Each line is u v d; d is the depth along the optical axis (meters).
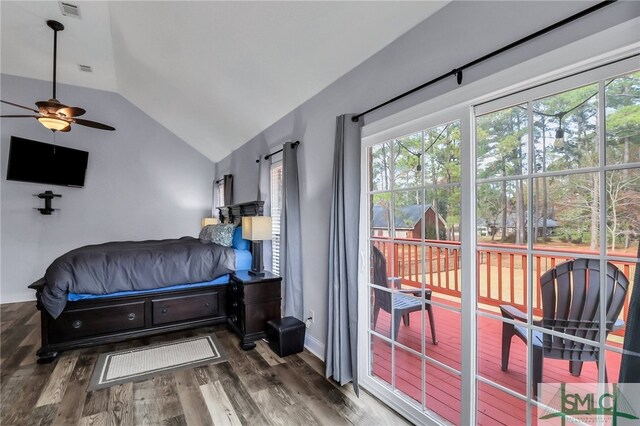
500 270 1.93
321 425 1.94
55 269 2.88
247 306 3.09
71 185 5.17
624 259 1.24
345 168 2.36
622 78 1.21
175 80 4.12
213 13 2.64
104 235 5.53
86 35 3.81
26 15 3.43
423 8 1.86
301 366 2.70
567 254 1.39
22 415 2.01
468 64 1.64
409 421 1.99
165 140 6.07
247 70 3.20
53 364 2.71
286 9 2.29
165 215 6.07
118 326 3.07
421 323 1.99
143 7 2.95
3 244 4.75
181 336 3.38
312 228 3.04
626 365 1.10
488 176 1.69
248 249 3.90
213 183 6.35
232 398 2.21
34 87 4.96
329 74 2.69
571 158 1.37
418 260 2.02
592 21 1.24
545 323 1.50
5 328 3.60
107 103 5.56
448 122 1.78
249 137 4.62
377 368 2.34
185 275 3.36
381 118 2.24
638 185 1.20
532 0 1.41
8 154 4.79
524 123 1.53
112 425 1.92
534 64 1.40
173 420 1.97
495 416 1.73
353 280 2.33
